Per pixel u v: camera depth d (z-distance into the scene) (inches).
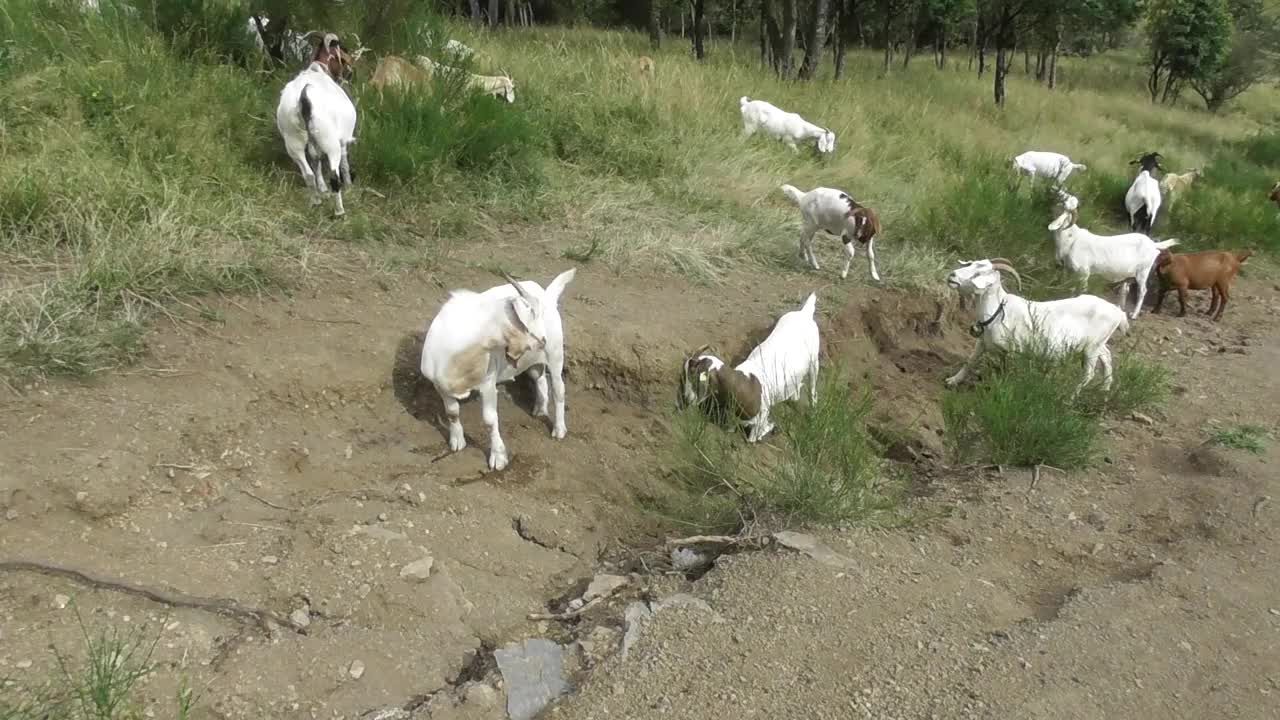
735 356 232.2
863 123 481.7
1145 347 291.3
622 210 302.2
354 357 188.2
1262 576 160.7
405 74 322.0
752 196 340.2
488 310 172.1
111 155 238.5
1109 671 132.9
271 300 200.7
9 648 114.0
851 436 185.3
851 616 140.9
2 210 201.6
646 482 191.5
